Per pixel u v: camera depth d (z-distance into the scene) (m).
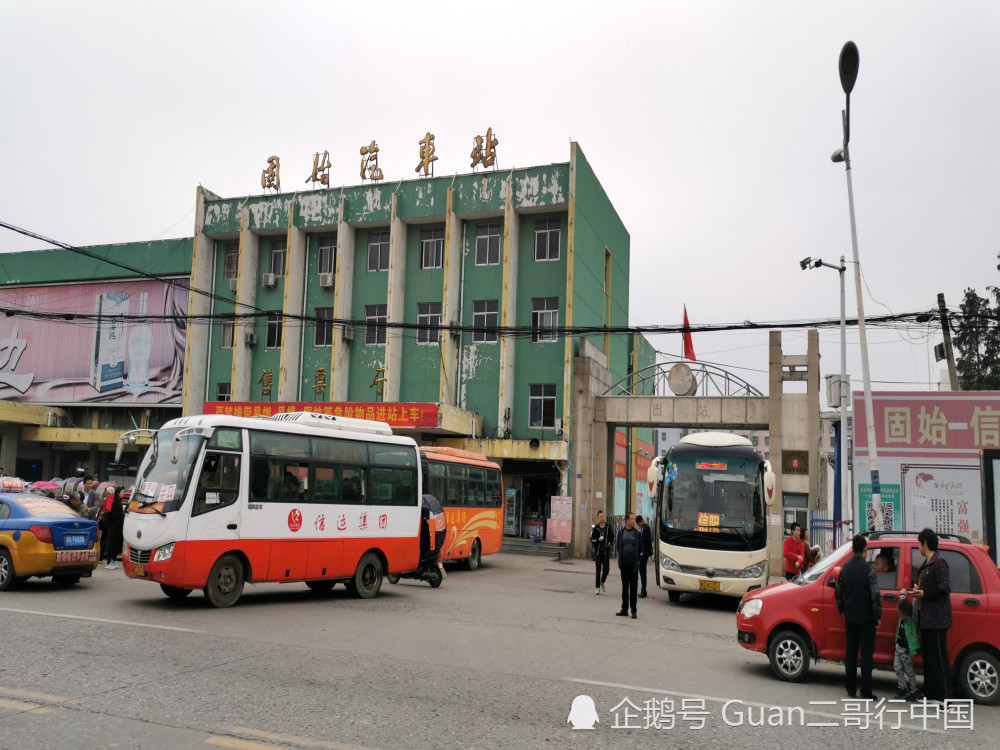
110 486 19.41
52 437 39.41
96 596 13.62
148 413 39.78
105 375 40.03
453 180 33.88
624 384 39.75
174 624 11.04
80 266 40.94
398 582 18.98
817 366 27.05
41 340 41.53
